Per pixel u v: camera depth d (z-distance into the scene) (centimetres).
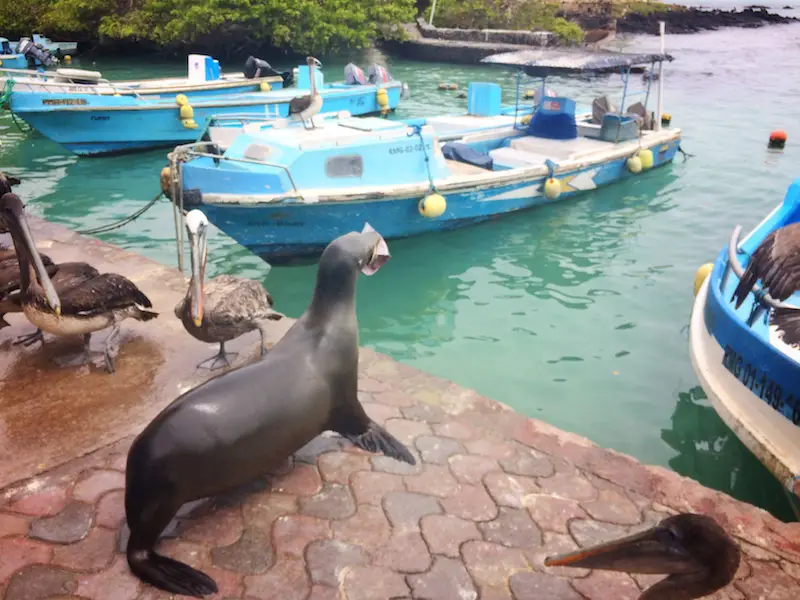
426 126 1088
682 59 3288
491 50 3031
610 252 1139
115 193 1439
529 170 1191
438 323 923
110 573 325
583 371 805
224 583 323
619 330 901
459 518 368
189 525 357
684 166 1577
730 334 600
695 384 780
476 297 997
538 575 335
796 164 1592
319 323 378
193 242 440
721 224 1251
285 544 347
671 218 1280
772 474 579
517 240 1184
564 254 1131
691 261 1104
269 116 1445
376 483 392
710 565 226
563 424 705
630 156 1395
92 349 531
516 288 1023
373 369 507
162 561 325
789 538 364
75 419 440
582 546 352
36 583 318
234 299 498
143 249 1134
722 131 1895
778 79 2739
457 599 320
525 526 365
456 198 1110
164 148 1769
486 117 1636
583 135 1510
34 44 2658
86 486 380
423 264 1098
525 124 1549
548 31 3256
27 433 424
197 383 487
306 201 966
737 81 2684
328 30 2936
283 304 981
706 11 5669
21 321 583
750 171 1541
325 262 376
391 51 3369
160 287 641
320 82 1936
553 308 961
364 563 337
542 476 402
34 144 1794
